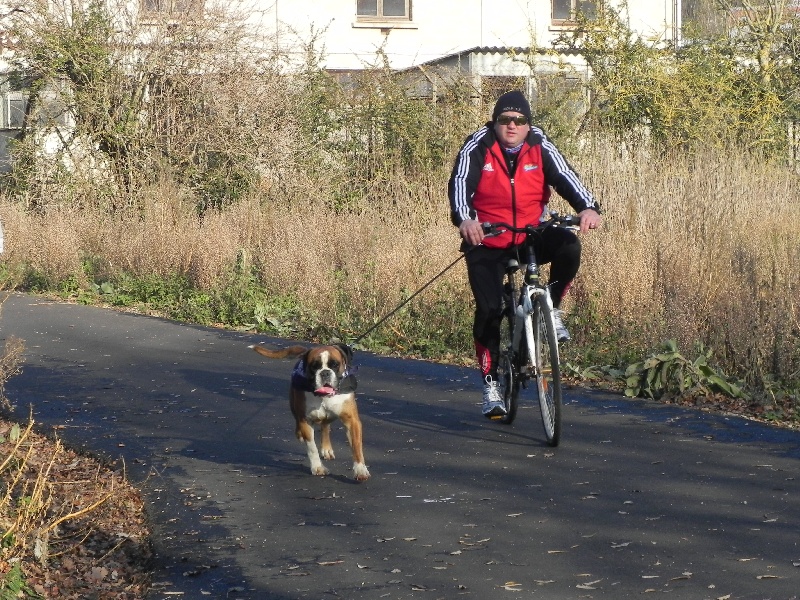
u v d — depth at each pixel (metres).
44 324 14.10
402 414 8.91
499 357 8.31
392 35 30.09
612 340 10.90
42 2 22.11
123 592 5.42
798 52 21.75
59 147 22.77
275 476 7.26
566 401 9.22
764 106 20.28
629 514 6.24
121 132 21.41
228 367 11.12
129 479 7.26
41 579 5.50
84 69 21.70
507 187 8.05
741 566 5.39
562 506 6.43
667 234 11.71
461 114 19.36
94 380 10.53
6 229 18.61
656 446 7.70
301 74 21.47
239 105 21.06
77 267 17.28
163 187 19.23
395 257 13.05
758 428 8.11
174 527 6.27
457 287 12.45
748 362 9.57
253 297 14.35
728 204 12.47
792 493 6.55
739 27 23.36
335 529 6.15
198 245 15.98
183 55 21.81
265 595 5.24
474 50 24.28
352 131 20.38
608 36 21.55
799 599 4.97
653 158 14.45
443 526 6.14
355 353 11.91
